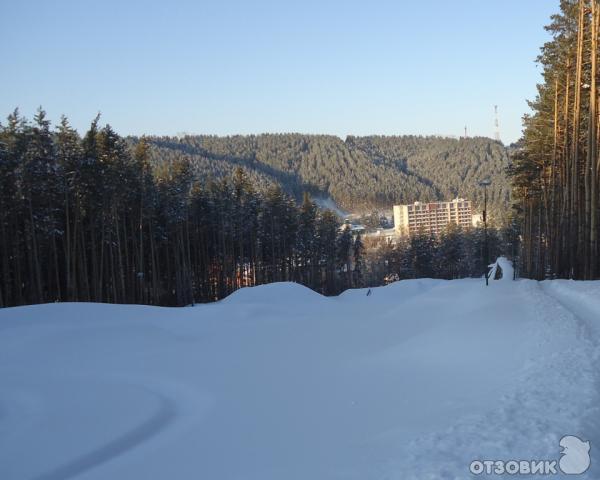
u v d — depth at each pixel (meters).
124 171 37.66
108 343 16.66
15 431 8.10
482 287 20.39
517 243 76.25
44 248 35.00
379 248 104.62
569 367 8.24
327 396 9.17
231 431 7.64
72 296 33.09
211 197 56.59
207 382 11.37
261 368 12.57
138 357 14.90
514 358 9.59
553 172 33.31
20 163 30.09
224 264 56.91
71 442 7.57
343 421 7.53
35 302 32.41
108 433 7.95
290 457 6.26
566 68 29.97
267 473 5.80
